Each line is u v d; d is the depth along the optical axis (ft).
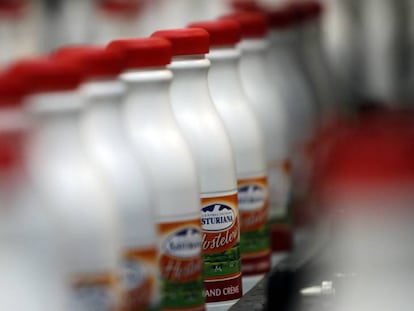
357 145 10.46
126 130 5.42
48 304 4.56
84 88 5.13
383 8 15.26
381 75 15.21
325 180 10.36
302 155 10.83
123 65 5.49
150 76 6.16
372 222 7.68
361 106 14.25
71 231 4.86
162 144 6.24
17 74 4.83
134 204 5.35
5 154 4.46
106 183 5.08
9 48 11.12
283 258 8.61
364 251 7.36
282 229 9.05
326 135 11.85
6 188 4.44
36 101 4.84
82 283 4.93
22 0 11.70
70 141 4.89
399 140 10.45
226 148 7.22
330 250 7.93
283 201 9.08
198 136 7.09
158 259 5.81
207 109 7.14
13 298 4.42
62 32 12.94
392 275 6.89
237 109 7.89
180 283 6.37
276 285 7.03
